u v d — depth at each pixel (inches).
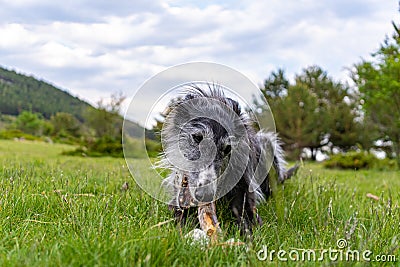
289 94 453.4
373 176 173.8
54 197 79.3
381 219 72.7
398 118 261.9
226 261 59.1
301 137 438.6
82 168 124.4
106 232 62.1
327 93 551.5
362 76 249.3
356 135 465.4
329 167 269.3
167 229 65.8
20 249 59.1
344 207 83.8
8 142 462.9
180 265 56.9
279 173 96.9
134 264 55.8
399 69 220.4
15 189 79.7
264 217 77.5
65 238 61.3
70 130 881.5
